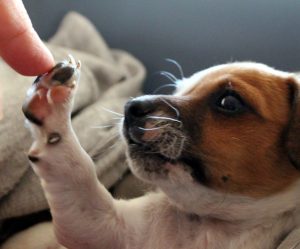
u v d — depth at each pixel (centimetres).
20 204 42
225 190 32
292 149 32
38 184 43
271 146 32
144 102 32
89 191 34
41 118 31
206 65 57
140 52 60
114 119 44
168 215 35
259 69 34
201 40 57
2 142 41
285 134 33
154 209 35
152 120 31
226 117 32
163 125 31
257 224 33
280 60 55
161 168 31
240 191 32
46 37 62
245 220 33
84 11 61
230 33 56
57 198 34
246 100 32
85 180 33
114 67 57
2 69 46
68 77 30
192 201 33
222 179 32
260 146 32
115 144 44
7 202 42
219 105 32
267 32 55
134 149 31
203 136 31
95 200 34
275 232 33
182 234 34
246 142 32
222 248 33
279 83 34
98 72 55
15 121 42
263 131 32
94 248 35
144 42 60
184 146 31
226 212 33
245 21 56
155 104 32
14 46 23
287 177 33
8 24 22
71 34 60
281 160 32
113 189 46
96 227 34
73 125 45
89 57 56
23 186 43
